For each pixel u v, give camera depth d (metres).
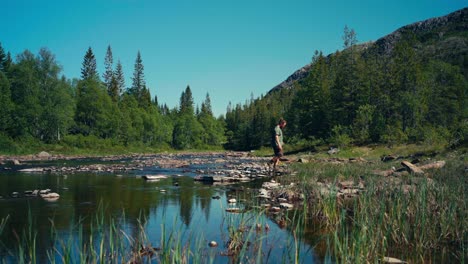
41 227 6.15
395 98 61.09
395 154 30.86
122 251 4.49
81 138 61.19
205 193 10.71
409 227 6.05
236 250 5.01
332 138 49.25
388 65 69.44
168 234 5.77
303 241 5.55
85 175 17.27
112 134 72.62
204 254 4.78
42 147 53.03
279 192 10.15
